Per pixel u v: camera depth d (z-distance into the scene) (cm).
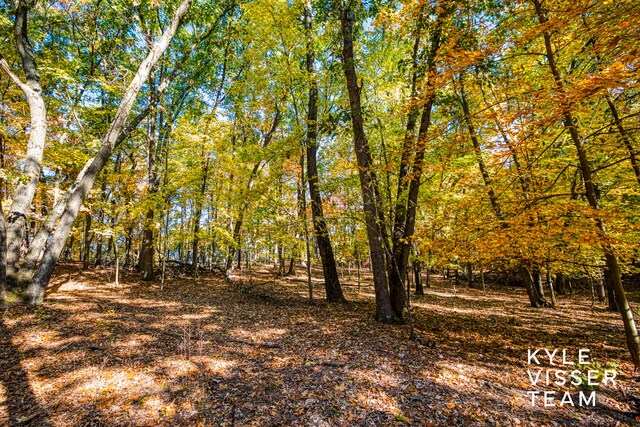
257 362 498
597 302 1407
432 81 549
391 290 862
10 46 1044
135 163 1723
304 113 1228
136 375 433
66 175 1452
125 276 1488
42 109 841
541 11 488
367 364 502
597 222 477
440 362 530
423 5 662
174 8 1145
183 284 1403
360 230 1301
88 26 1071
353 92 855
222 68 1769
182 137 1286
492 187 686
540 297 1296
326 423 337
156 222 1279
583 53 446
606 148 576
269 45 1035
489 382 462
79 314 717
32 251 799
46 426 316
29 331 577
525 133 498
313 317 843
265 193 1128
